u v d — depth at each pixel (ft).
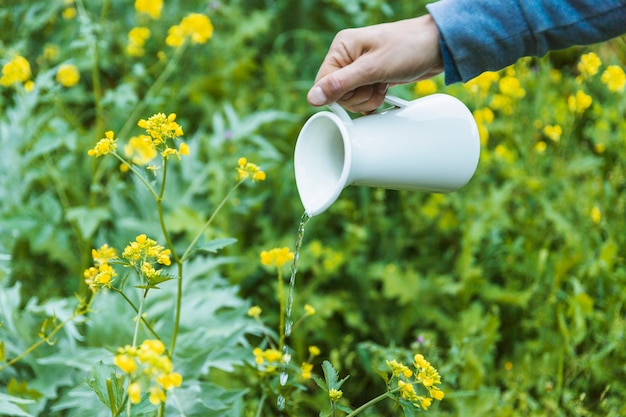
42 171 9.09
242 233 10.12
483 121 10.32
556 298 8.51
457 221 9.76
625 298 8.02
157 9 9.82
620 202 9.02
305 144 4.99
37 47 11.85
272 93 12.28
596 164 9.94
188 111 12.06
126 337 6.96
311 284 9.07
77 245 9.68
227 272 9.45
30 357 6.87
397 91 10.89
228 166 10.41
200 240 5.14
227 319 7.14
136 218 9.85
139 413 4.31
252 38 13.75
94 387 4.54
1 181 8.92
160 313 7.29
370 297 9.27
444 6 4.73
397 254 9.88
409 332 9.06
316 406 7.69
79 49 11.44
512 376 7.88
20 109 9.02
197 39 9.43
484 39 4.71
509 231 9.81
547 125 10.43
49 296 9.01
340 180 4.56
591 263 8.71
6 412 5.33
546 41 4.84
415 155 4.84
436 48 4.73
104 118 11.54
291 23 13.96
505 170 10.14
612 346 7.45
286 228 10.36
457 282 9.29
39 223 8.62
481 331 8.24
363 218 10.10
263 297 9.34
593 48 11.44
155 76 12.51
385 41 4.66
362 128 4.76
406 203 10.14
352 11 11.57
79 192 10.14
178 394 5.96
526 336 8.72
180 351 6.56
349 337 8.05
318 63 12.91
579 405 6.98
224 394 6.09
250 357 6.38
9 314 6.92
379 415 7.95
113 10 12.85
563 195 9.57
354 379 8.34
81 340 7.19
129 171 10.62
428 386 4.68
